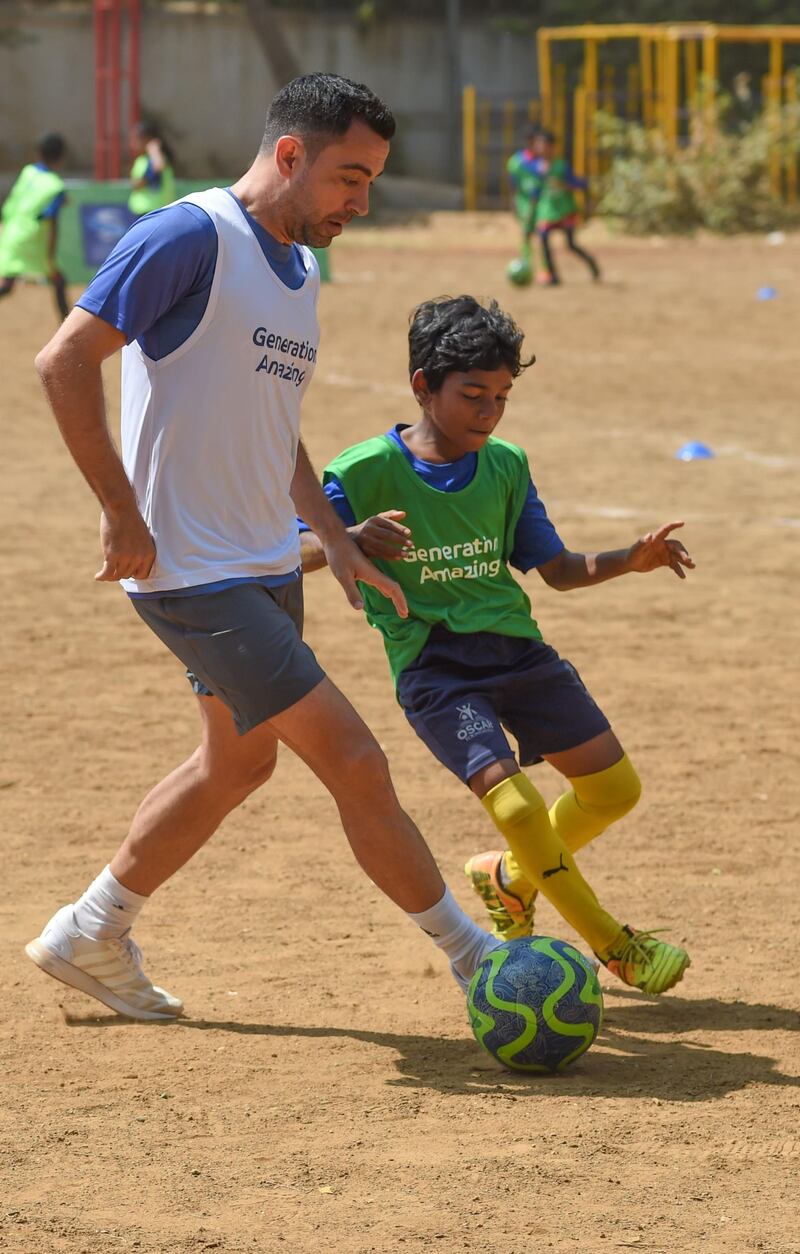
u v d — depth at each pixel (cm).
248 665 1176
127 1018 1322
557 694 1345
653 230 10438
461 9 12400
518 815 1270
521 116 12262
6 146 11606
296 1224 962
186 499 1179
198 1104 1155
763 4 11969
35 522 3422
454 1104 1155
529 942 1241
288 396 1201
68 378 1120
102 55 10269
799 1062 1241
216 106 11781
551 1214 977
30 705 2247
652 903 1594
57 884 1630
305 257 1227
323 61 11969
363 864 1265
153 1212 980
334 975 1421
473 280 7769
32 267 6003
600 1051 1267
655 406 4859
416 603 1341
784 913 1572
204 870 1686
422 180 12194
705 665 2486
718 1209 987
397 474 1336
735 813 1867
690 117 10938
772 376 5356
